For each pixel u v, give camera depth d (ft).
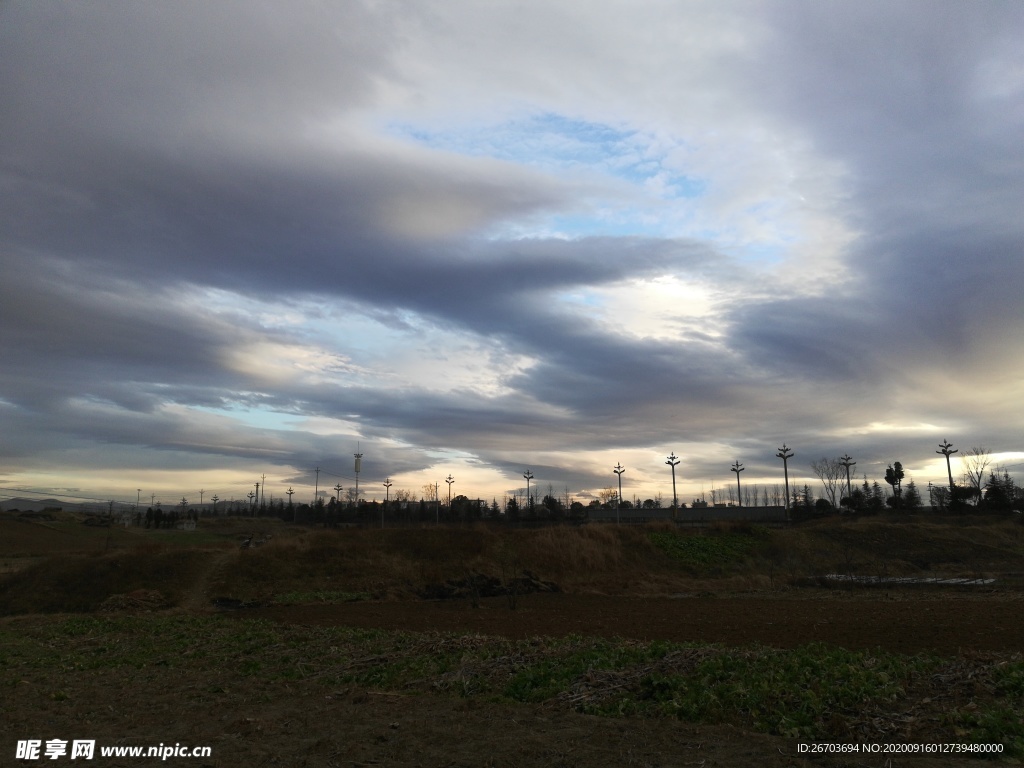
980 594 100.58
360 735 28.22
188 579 118.32
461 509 249.75
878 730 25.96
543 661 41.39
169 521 266.77
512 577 124.47
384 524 221.05
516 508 248.93
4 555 172.14
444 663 42.98
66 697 37.88
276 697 37.01
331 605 105.40
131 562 120.47
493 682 38.01
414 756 25.32
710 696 31.04
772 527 171.73
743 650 41.32
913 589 110.42
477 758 24.82
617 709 31.17
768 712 28.91
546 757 24.63
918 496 264.52
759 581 121.39
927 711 28.14
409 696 36.01
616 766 23.47
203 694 38.47
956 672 33.53
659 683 33.76
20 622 90.22
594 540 147.54
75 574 115.85
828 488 305.32
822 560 151.12
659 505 343.46
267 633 64.34
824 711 28.19
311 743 27.25
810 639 57.00
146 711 34.22
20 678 45.09
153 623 80.43
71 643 65.31
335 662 47.14
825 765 22.98
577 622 75.25
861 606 84.89
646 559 145.18
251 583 117.50
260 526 260.21
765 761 23.44
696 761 23.71
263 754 25.95
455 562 131.85
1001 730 24.76
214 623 79.00
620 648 44.73
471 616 85.56
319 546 133.80
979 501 227.61
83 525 254.68
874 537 166.61
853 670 33.91
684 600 102.83
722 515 225.56
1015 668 32.35
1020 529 185.26
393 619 83.56
